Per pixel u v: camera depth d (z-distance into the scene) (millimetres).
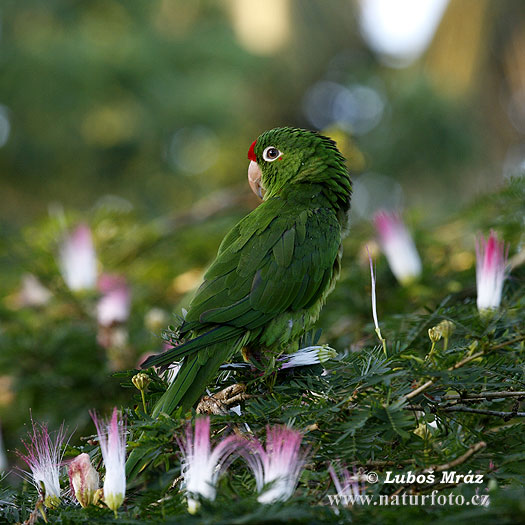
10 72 21469
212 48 23281
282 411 4680
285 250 6227
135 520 3877
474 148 21859
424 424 4770
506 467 4434
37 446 4742
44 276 9219
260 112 26141
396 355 4977
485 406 5145
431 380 4598
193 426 4414
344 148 10539
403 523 3617
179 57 23094
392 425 4316
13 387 8484
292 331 6211
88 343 8742
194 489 4004
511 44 20906
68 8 22734
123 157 22547
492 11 20719
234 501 3816
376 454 4625
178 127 22453
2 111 21875
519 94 21469
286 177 7027
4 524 4594
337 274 6727
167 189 23047
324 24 26359
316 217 6570
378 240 8609
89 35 22281
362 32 26828
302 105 26906
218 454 4062
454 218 9594
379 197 22188
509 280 6977
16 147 22125
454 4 21156
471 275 8258
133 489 4527
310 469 4445
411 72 22703
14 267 10484
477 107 22078
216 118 22562
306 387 4969
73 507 4465
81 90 21703
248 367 5457
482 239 6105
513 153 22344
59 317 9312
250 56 24000
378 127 22203
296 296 6188
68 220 10219
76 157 22422
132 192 22812
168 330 6090
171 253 11258
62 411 8383
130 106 22156
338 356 5305
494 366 4906
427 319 6301
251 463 4109
